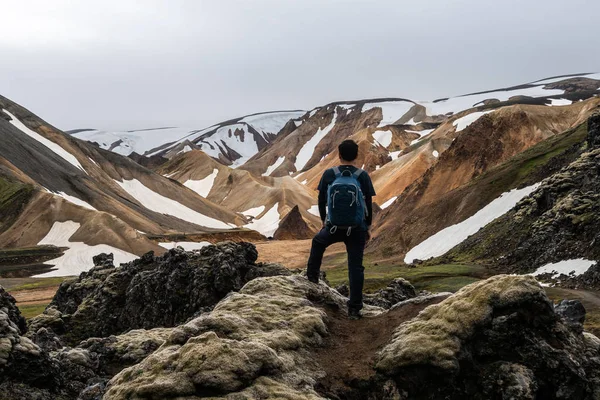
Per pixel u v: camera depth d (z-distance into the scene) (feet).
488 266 244.01
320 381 33.47
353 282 42.32
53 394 39.06
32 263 495.82
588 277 168.14
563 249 203.92
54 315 107.14
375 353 35.76
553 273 188.96
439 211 423.23
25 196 605.31
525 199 294.25
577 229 207.92
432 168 596.29
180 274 103.04
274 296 43.45
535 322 33.42
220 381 29.25
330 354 37.06
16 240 552.41
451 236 363.35
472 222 360.07
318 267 46.85
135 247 561.84
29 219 577.43
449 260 301.43
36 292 360.69
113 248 544.62
